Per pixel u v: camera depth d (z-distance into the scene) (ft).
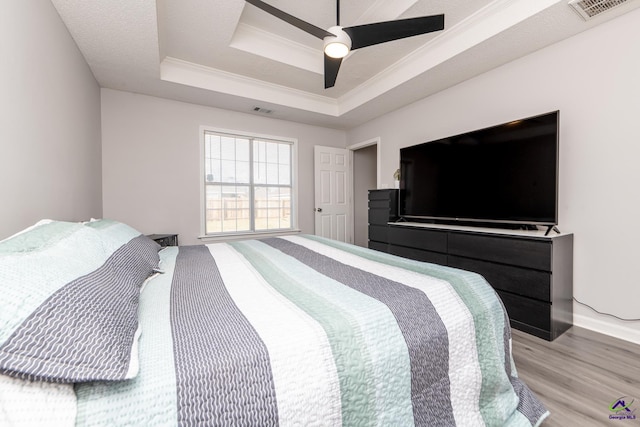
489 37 7.46
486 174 8.77
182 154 11.86
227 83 10.93
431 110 11.35
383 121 13.83
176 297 3.45
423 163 11.07
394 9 7.62
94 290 2.35
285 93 12.38
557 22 6.81
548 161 7.23
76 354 1.79
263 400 2.03
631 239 6.51
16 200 4.35
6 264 2.06
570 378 5.11
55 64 5.98
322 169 15.49
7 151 4.10
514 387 3.89
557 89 7.69
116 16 6.41
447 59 8.59
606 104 6.82
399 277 4.07
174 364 2.03
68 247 2.90
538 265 6.81
